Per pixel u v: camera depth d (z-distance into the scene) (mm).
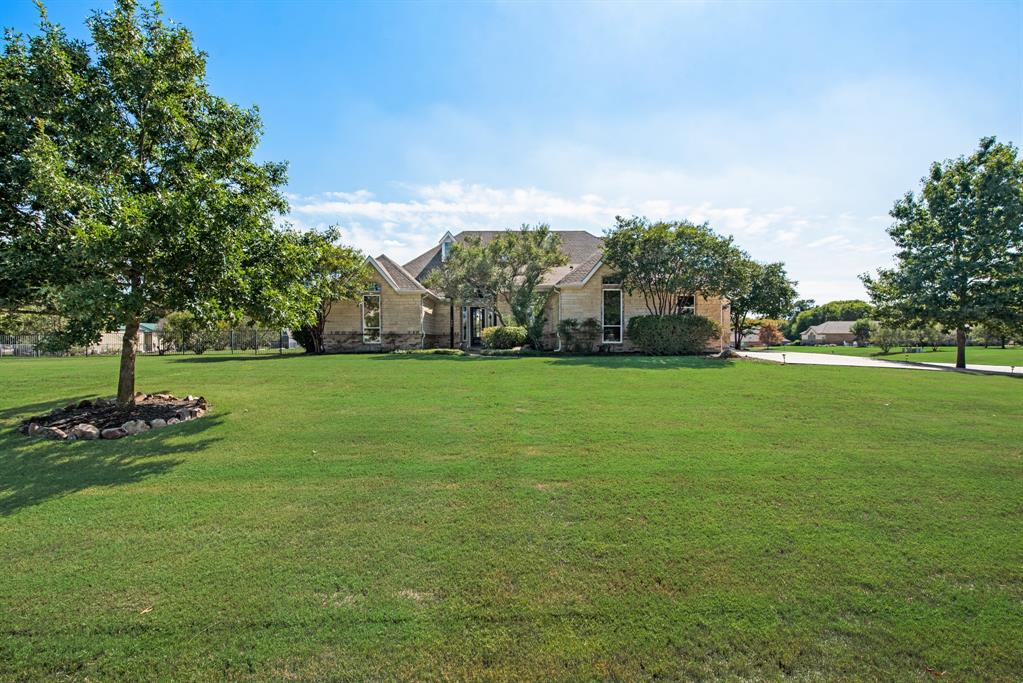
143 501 4340
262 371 13664
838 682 2242
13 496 4461
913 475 4961
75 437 6516
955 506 4180
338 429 6891
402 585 2998
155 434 6676
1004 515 4004
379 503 4270
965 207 17562
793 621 2654
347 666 2348
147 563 3260
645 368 14375
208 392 10031
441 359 17938
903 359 21484
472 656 2412
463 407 8438
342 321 24422
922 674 2289
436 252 30844
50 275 6414
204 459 5562
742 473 5023
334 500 4340
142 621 2660
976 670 2311
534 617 2697
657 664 2359
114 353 25891
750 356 19719
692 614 2713
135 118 8117
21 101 6613
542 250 20828
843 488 4594
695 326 20000
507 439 6348
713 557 3318
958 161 18203
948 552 3391
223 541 3566
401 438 6410
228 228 6684
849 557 3318
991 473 5035
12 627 2611
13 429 7031
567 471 5090
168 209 6117
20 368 14922
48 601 2838
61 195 6082
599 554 3361
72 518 3979
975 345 40062
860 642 2498
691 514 4012
